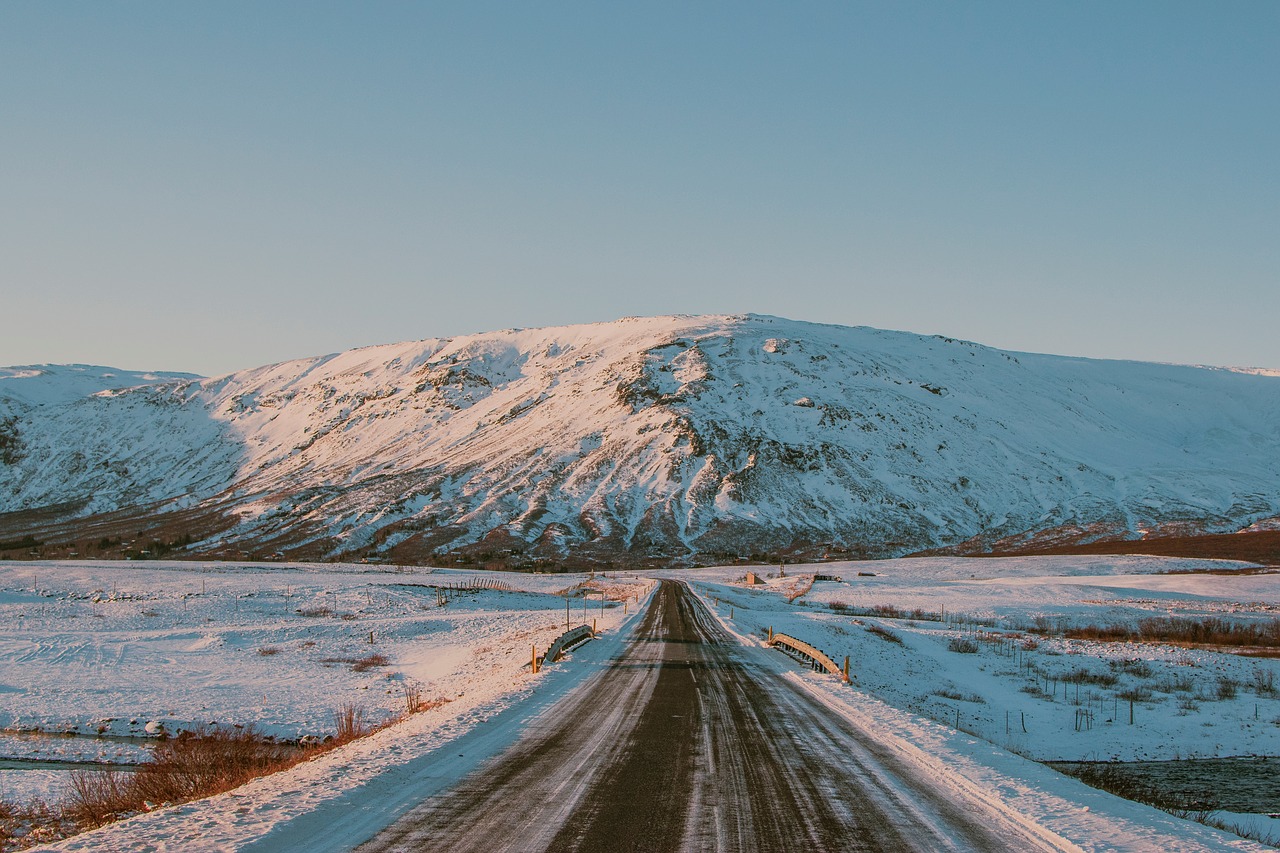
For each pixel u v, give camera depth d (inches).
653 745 618.5
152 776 634.8
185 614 2375.7
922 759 597.0
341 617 2341.3
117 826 409.4
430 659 1708.9
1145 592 2982.3
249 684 1433.3
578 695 867.4
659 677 1023.0
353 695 1332.4
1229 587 3029.0
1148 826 461.1
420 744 603.2
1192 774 985.5
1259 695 1418.6
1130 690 1451.8
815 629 1860.2
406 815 428.8
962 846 401.7
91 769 936.3
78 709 1235.9
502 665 1309.1
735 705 818.8
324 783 486.6
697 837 400.8
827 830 418.6
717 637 1587.1
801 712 788.6
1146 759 1066.7
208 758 674.2
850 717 768.9
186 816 425.7
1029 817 457.7
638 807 450.3
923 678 1496.1
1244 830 665.0
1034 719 1262.3
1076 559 4003.4
